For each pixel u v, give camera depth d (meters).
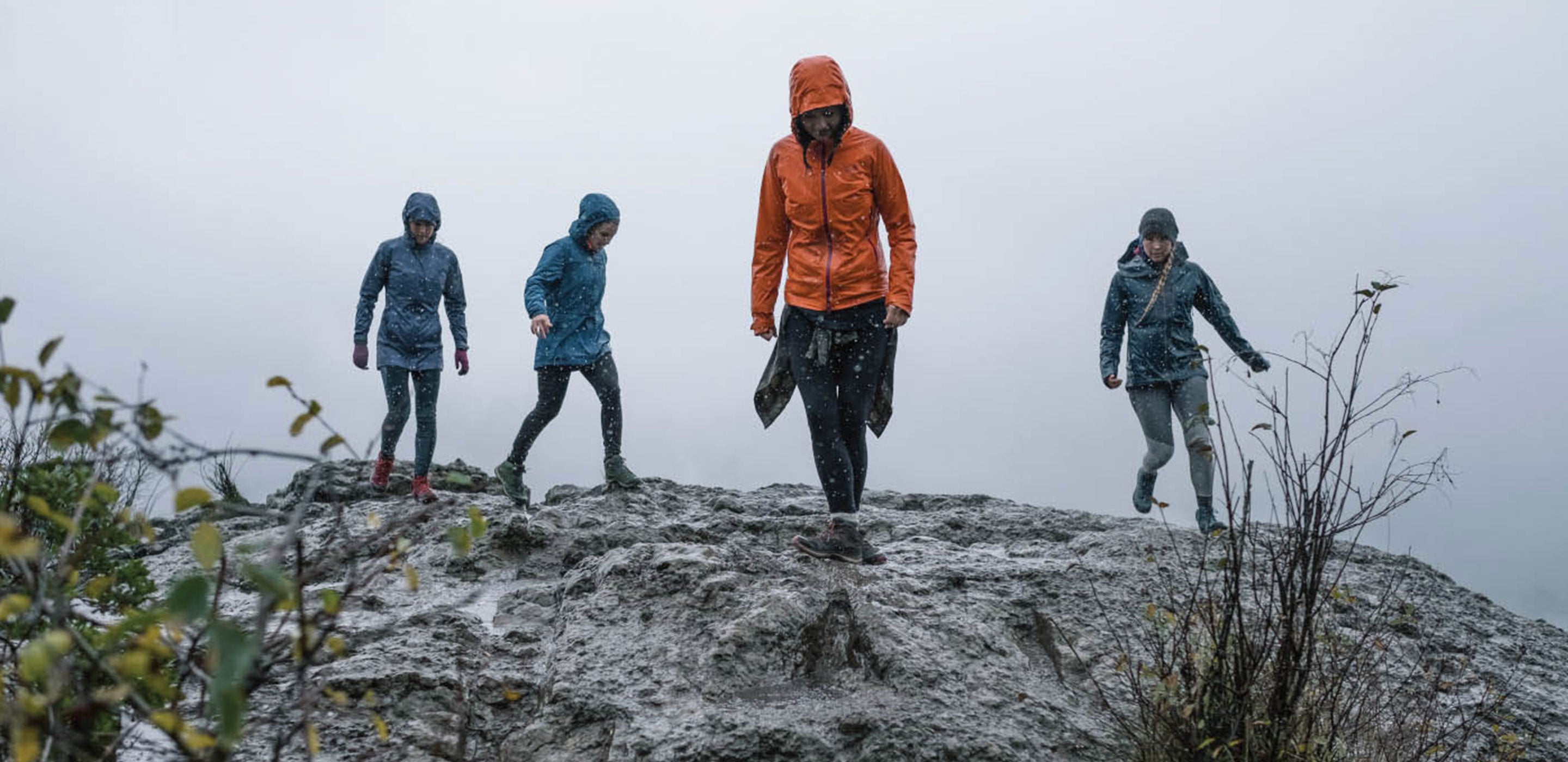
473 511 2.55
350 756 4.17
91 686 2.51
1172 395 7.38
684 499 8.24
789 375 5.84
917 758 4.24
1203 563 4.67
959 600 5.42
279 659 2.77
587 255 7.68
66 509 3.24
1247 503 4.36
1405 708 4.86
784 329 5.75
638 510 7.50
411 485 8.36
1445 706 5.20
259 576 2.16
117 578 3.41
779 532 7.07
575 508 7.44
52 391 2.26
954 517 7.54
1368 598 6.27
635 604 5.24
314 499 8.06
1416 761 4.39
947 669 4.74
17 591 2.68
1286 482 4.33
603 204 7.60
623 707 4.50
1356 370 4.30
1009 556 6.71
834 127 5.48
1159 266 7.36
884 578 5.48
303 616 2.54
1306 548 4.30
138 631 2.43
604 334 7.82
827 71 5.42
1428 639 5.99
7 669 2.78
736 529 7.10
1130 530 6.86
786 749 4.25
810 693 4.71
